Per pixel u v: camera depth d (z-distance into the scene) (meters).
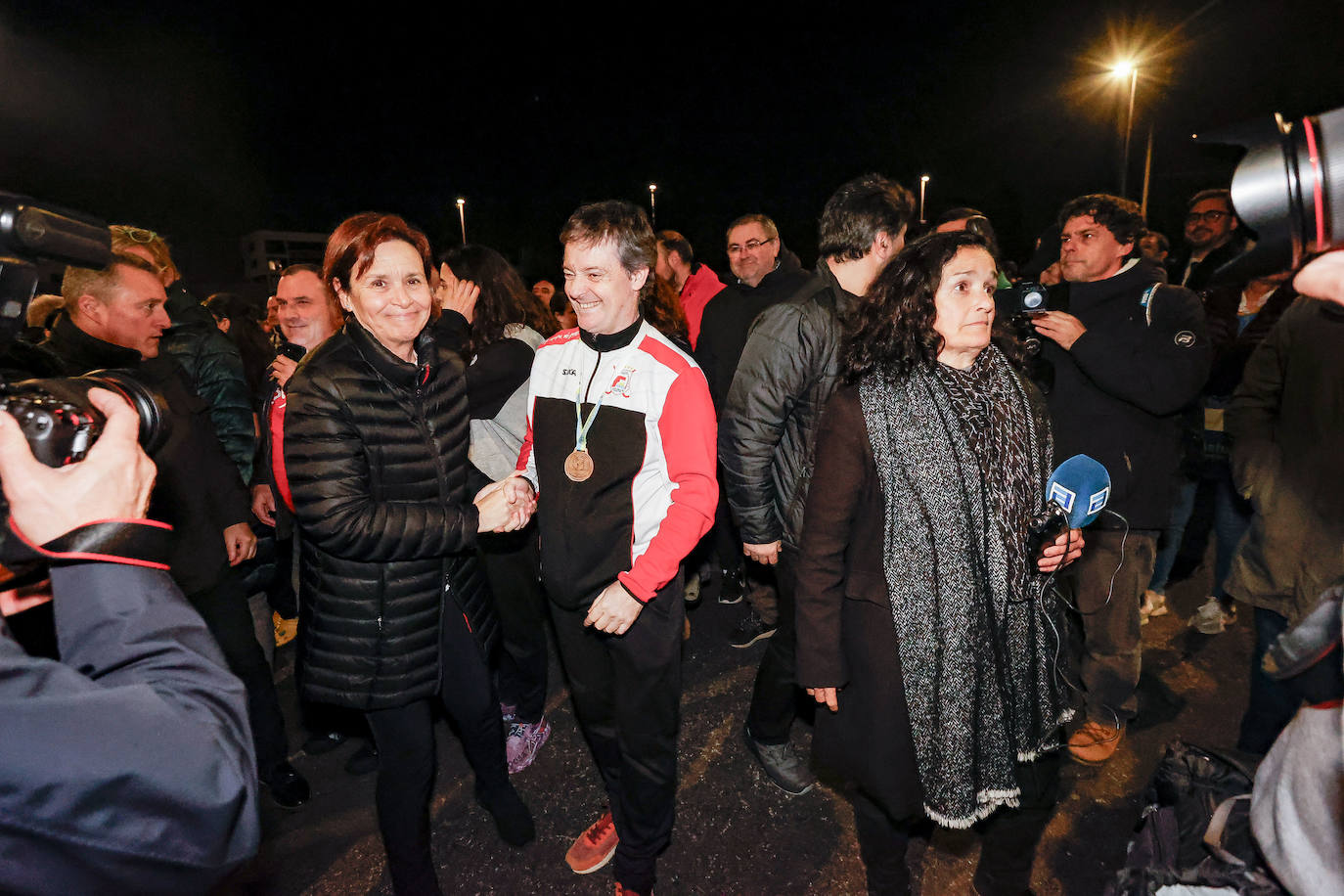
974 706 1.41
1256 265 0.68
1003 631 1.40
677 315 2.54
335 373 1.52
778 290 3.33
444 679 1.77
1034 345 1.85
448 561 1.70
